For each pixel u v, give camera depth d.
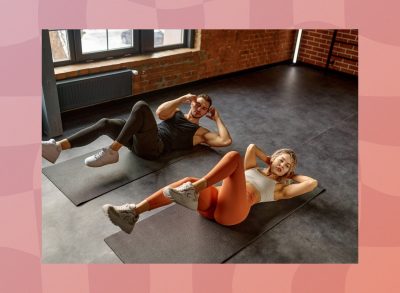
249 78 4.72
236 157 1.75
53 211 1.99
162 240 1.85
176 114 2.68
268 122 3.44
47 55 2.47
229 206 1.86
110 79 3.15
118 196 2.16
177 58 3.82
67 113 3.08
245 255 1.82
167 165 2.52
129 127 2.23
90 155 2.54
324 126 3.45
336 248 1.93
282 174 2.09
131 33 3.46
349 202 2.33
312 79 4.88
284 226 2.05
